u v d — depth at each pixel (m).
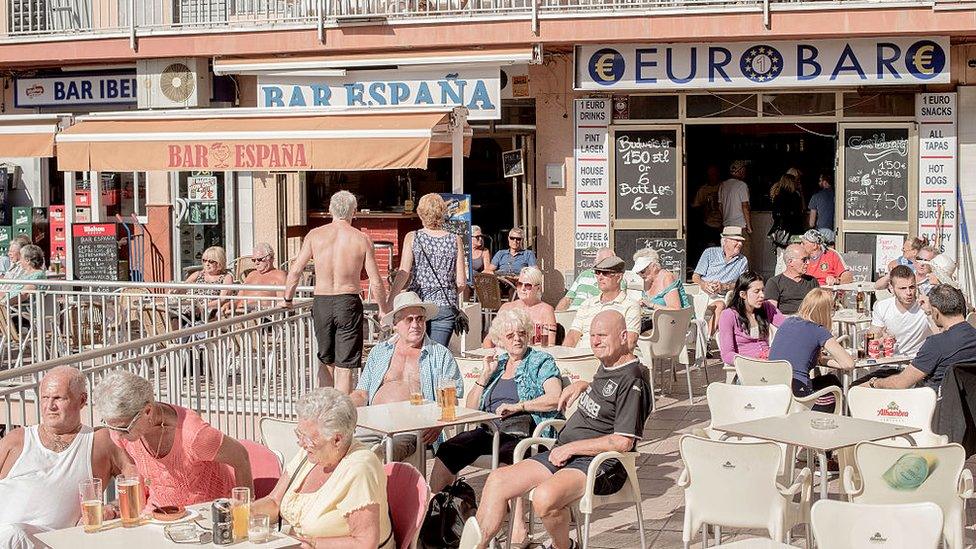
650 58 15.88
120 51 17.16
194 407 9.84
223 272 12.79
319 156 11.95
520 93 16.80
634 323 10.46
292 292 10.09
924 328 10.08
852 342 11.65
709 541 7.54
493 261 15.55
